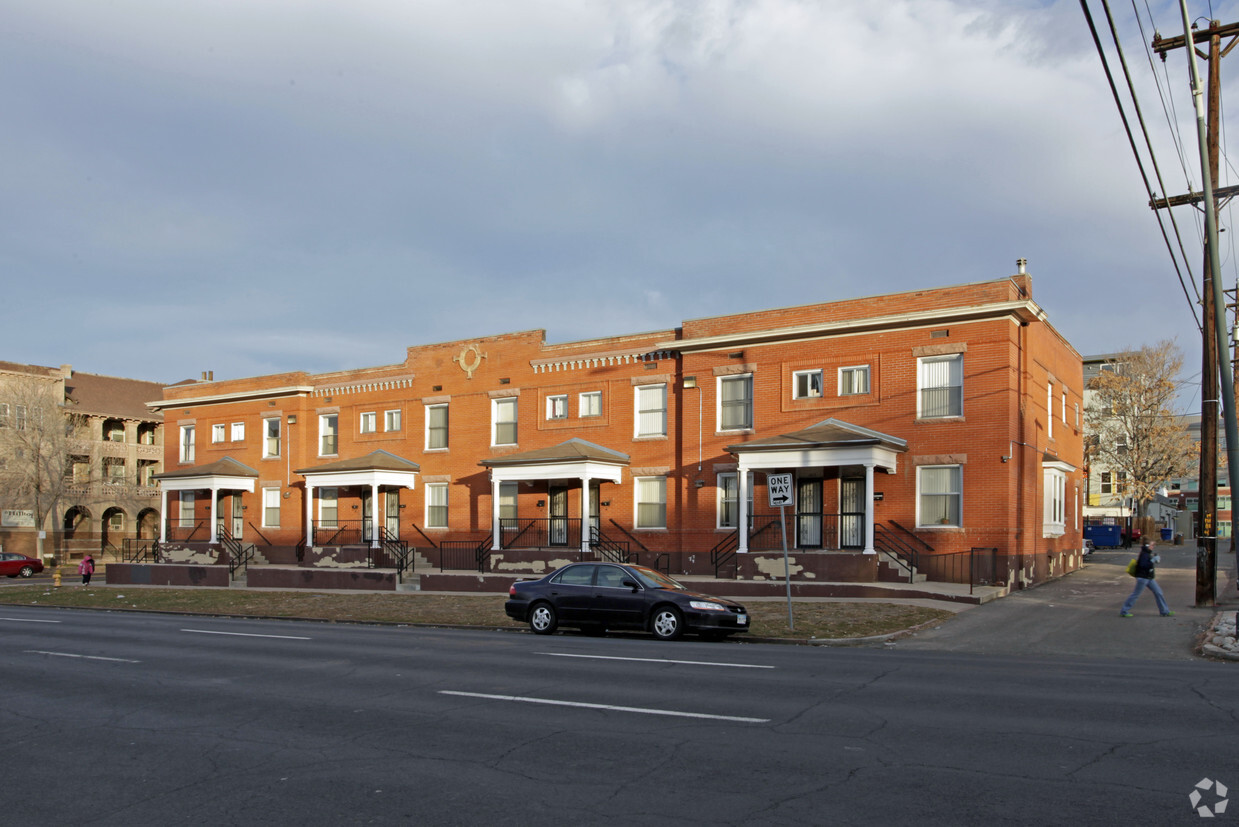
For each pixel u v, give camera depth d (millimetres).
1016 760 8164
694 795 7281
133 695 12344
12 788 7910
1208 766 7926
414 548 37094
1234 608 21328
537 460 33281
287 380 44188
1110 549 51812
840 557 26812
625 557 32531
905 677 12867
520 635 20094
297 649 17297
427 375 39656
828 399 29469
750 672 13438
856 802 7031
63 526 66500
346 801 7340
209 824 6879
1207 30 20547
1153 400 53719
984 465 26688
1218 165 20797
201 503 47312
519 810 7012
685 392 32375
